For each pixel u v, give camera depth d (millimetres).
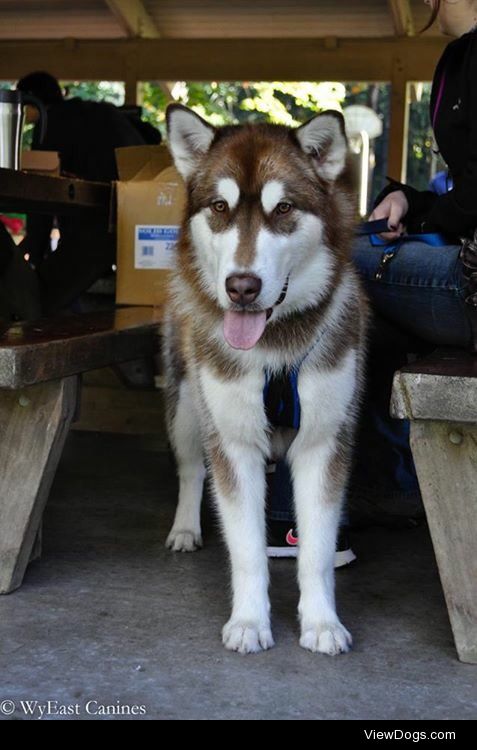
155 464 4719
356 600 2912
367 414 3564
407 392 2459
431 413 2438
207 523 3746
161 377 5141
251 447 2674
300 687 2291
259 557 2615
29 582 3000
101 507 3938
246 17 7496
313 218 2586
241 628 2523
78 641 2541
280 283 2461
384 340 3477
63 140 6219
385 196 3494
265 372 2590
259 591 2598
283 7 7254
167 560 3262
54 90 6422
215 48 7574
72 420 3004
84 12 7582
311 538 2619
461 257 2805
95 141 6199
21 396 2891
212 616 2750
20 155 4086
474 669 2420
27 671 2346
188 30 7930
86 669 2367
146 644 2533
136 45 7672
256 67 7535
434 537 2488
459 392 2395
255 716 2137
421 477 2494
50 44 7848
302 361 2582
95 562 3217
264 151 2557
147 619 2713
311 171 2641
